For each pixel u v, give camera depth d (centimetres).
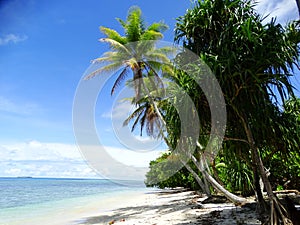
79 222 1136
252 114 616
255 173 740
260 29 596
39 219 1305
